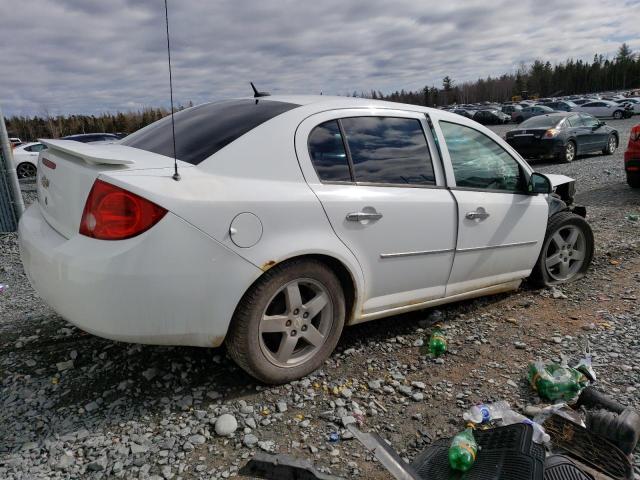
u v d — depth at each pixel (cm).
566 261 477
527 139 1495
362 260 311
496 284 408
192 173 263
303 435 254
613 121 3516
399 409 279
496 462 207
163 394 286
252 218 263
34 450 239
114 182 241
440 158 359
